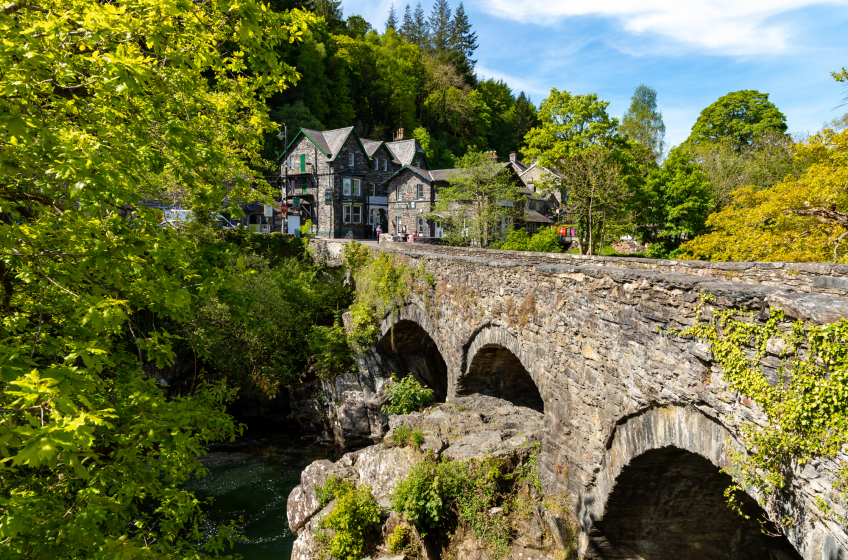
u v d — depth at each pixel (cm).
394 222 4106
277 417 2252
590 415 832
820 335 423
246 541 1371
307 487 1322
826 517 412
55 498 581
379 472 1237
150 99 550
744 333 509
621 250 4044
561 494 917
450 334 1429
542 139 2950
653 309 665
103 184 411
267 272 2359
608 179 2602
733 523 845
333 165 3938
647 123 5562
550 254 1596
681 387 609
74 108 517
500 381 1431
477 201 3125
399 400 1622
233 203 637
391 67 5684
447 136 6075
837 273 748
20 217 516
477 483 1023
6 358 373
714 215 1650
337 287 2516
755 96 4238
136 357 727
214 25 583
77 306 570
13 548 457
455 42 7388
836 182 1318
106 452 635
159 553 611
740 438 518
